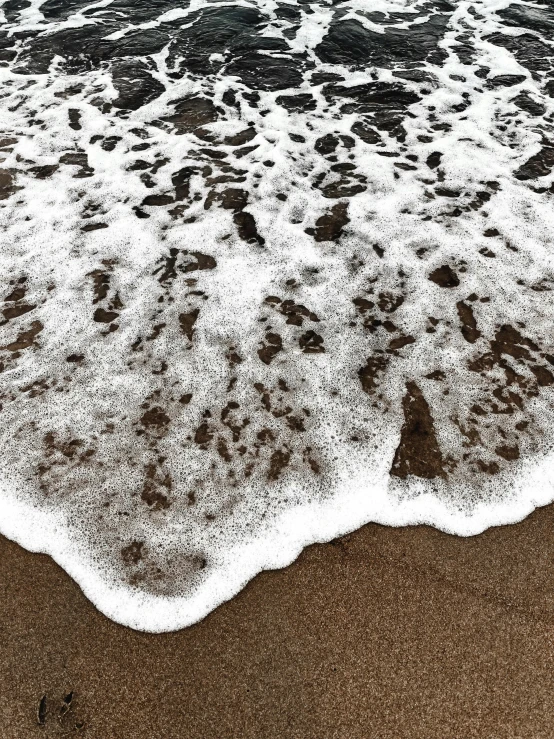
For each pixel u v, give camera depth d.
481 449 3.35
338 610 2.72
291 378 3.75
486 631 2.65
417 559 2.90
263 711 2.44
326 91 6.99
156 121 6.41
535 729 2.39
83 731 2.39
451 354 3.88
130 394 3.64
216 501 3.12
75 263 4.59
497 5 9.15
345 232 4.91
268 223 5.00
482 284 4.38
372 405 3.59
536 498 3.13
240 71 7.40
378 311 4.21
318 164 5.73
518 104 6.64
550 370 3.76
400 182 5.47
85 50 7.88
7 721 2.41
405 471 3.26
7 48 7.94
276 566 2.88
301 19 8.76
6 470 3.25
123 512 3.08
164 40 8.15
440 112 6.54
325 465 3.28
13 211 5.09
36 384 3.70
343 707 2.45
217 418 3.51
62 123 6.33
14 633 2.65
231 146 5.99
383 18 8.78
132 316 4.16
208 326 4.09
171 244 4.79
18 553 2.92
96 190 5.36
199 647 2.61
